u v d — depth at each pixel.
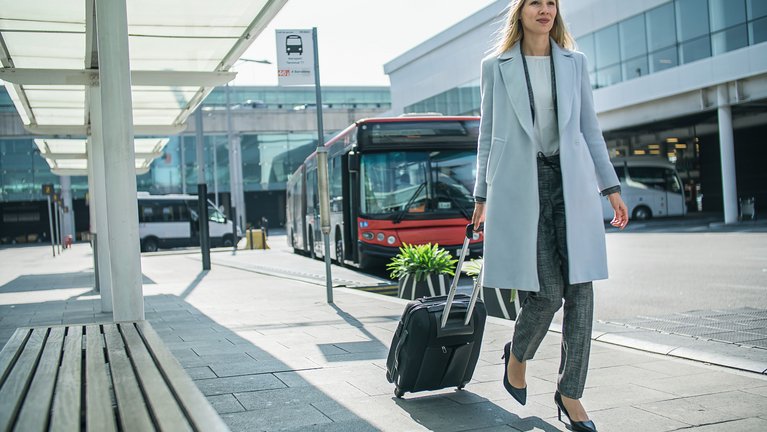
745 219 28.75
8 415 2.21
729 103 27.30
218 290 12.33
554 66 3.64
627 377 4.73
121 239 6.52
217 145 64.69
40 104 12.73
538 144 3.63
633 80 30.50
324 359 5.59
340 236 17.91
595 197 3.59
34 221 65.94
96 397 2.45
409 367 4.21
